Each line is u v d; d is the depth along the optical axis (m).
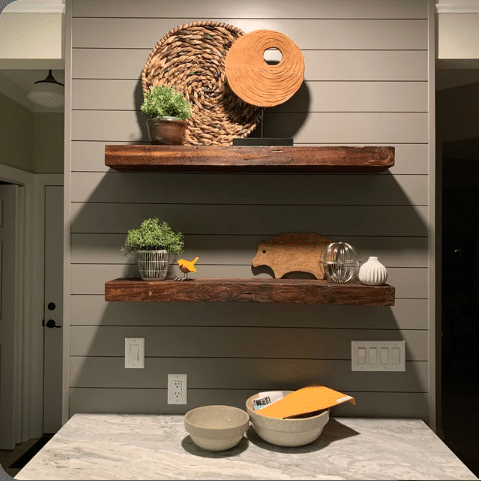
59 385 3.29
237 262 1.53
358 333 1.52
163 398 1.52
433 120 1.52
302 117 1.53
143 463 1.18
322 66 1.53
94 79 1.53
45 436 3.26
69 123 1.52
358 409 1.51
